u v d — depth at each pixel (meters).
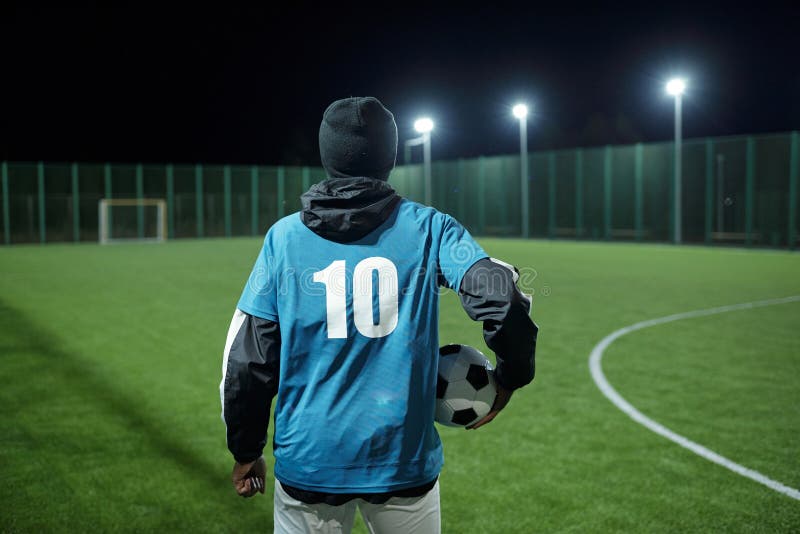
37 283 14.17
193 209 32.34
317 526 1.75
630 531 3.44
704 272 16.25
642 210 26.61
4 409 5.41
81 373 6.58
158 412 5.36
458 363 2.00
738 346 7.91
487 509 3.71
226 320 9.62
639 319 9.77
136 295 12.27
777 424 5.09
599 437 4.82
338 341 1.69
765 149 23.42
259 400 1.71
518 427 5.04
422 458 1.73
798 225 22.75
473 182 31.89
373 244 1.71
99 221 30.33
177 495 3.86
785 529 3.45
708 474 4.15
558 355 7.45
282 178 34.19
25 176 28.75
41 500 3.77
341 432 1.69
